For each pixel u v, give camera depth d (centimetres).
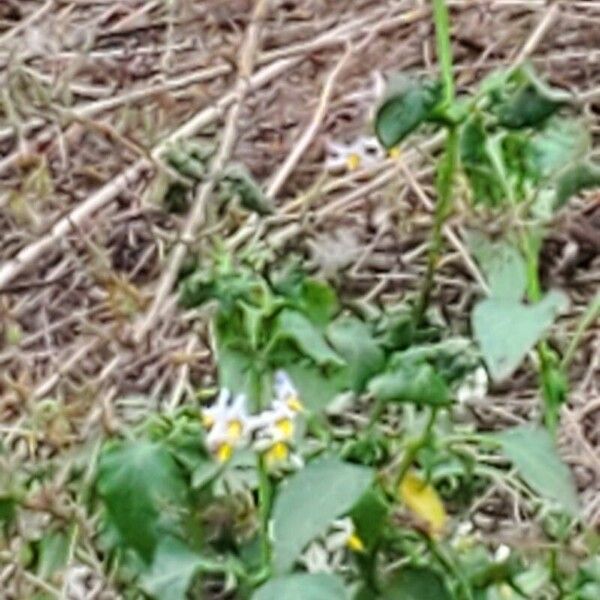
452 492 97
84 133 172
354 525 89
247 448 91
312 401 90
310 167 166
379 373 88
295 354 89
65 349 150
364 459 90
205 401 130
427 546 92
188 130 165
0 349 152
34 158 164
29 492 105
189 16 191
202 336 139
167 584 88
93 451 104
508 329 84
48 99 161
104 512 94
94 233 160
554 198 99
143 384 138
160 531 89
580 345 149
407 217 153
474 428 120
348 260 125
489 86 94
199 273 91
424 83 94
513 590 92
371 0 193
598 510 131
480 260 99
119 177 159
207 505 92
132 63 186
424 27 182
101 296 158
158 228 159
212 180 106
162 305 140
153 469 88
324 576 84
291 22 193
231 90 172
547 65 178
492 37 183
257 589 84
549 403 96
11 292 158
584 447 135
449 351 88
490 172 95
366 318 99
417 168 159
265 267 96
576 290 161
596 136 156
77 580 109
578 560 96
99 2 196
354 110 173
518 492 119
